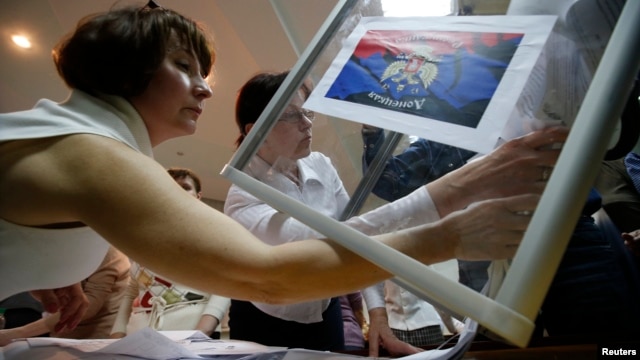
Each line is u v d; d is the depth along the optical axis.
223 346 0.65
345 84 0.45
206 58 0.67
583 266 0.73
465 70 0.38
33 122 0.42
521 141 0.31
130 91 0.54
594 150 0.25
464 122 0.34
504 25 0.38
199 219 0.36
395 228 0.35
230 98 3.08
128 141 0.49
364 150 0.44
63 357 0.48
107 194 0.36
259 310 0.92
